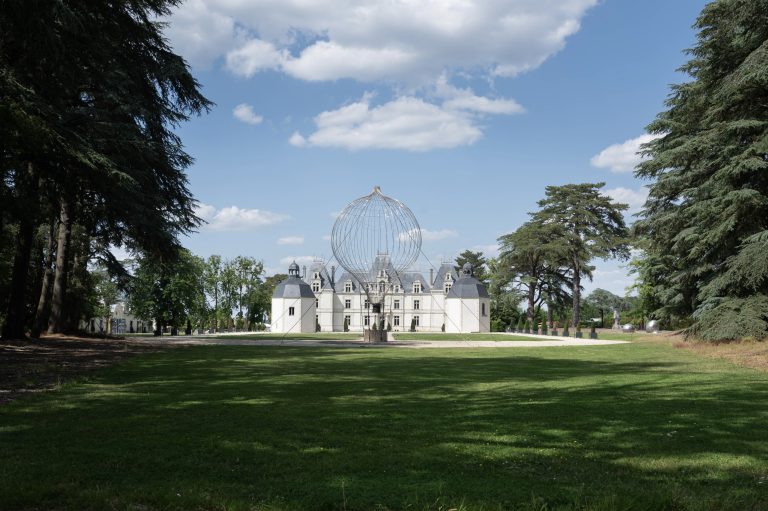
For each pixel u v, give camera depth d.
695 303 34.88
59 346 24.42
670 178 31.42
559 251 64.31
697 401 10.73
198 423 8.30
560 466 6.14
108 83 20.28
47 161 18.03
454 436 7.59
